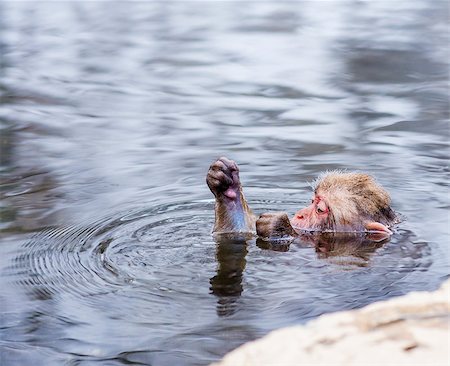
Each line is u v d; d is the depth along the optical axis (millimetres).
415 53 41500
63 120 30156
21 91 34906
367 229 18781
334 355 11320
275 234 18312
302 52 42281
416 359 10797
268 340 12320
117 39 46312
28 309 14750
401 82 35562
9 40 46094
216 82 36219
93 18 52500
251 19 51719
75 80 36938
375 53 41594
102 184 22641
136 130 28609
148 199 21281
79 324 14102
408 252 17359
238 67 39156
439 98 32625
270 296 15070
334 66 38875
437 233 18516
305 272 16250
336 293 15078
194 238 18453
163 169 24000
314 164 24234
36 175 23562
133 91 34812
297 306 14531
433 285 15367
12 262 17031
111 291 15438
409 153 25281
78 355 13070
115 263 16875
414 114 30234
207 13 54062
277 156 25094
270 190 22078
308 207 19688
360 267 16484
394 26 48688
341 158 24766
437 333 11523
